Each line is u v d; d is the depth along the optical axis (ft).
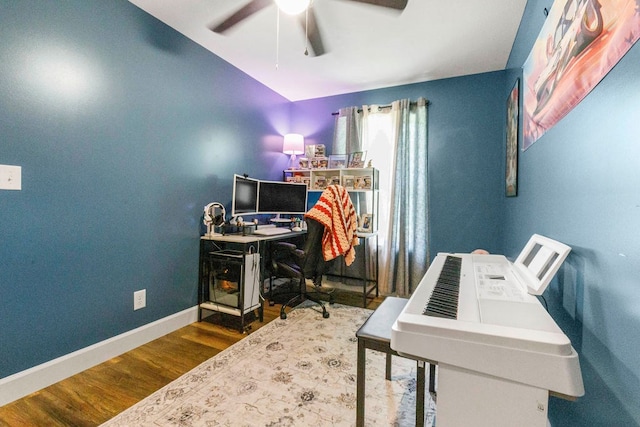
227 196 9.34
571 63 3.41
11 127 4.79
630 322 2.22
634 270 2.18
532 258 3.78
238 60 9.11
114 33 6.22
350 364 6.01
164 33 7.24
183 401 4.85
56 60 5.31
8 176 4.76
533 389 2.07
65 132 5.47
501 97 9.54
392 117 10.71
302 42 8.00
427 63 9.15
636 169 2.15
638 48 2.14
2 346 4.76
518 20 6.85
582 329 3.09
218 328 7.77
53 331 5.37
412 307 2.72
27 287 5.03
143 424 4.34
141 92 6.78
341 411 4.65
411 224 10.41
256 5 6.29
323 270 8.72
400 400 4.94
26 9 4.91
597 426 2.71
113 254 6.31
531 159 5.42
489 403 2.20
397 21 7.00
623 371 2.31
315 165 11.69
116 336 6.38
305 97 12.35
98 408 4.68
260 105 10.81
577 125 3.28
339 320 8.30
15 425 4.33
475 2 6.32
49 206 5.28
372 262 10.96
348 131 11.32
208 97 8.57
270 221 11.31
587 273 2.99
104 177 6.11
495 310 2.60
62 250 5.48
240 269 7.73
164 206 7.39
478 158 9.84
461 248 10.06
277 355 6.34
